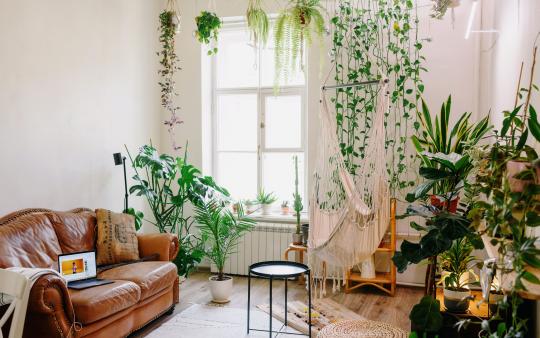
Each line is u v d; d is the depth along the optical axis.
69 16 4.17
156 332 3.66
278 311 4.14
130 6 5.05
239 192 5.86
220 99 5.87
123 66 4.94
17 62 3.64
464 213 3.18
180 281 5.08
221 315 4.05
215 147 5.89
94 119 4.50
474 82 4.68
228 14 5.43
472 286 3.26
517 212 1.69
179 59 5.61
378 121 3.51
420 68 4.65
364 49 4.94
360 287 4.94
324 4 5.07
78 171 4.30
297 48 3.46
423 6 4.56
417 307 2.74
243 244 5.34
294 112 5.59
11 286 2.08
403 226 4.87
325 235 3.74
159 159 4.74
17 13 3.63
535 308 2.49
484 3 4.64
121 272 3.69
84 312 2.93
